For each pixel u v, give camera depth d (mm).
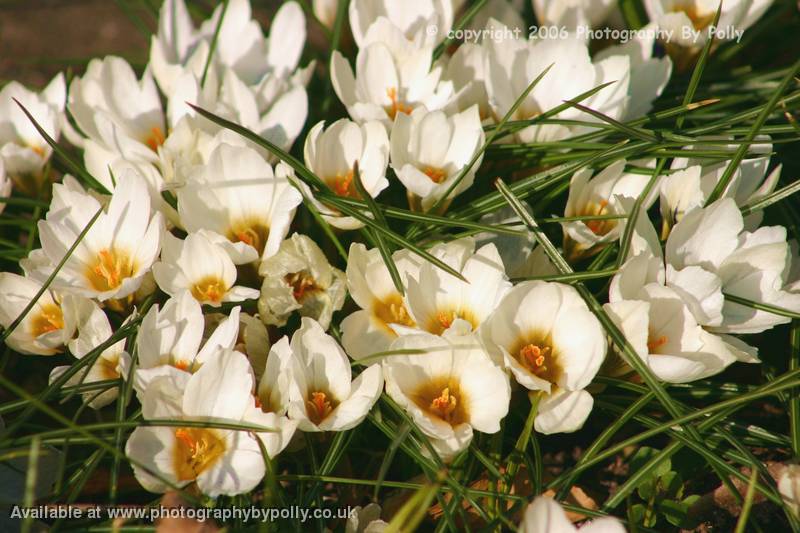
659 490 851
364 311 839
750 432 849
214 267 840
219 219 853
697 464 855
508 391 817
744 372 895
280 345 823
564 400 822
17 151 894
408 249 838
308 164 855
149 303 855
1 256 893
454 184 855
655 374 824
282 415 820
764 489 818
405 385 827
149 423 806
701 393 855
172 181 863
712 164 873
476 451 831
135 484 864
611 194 865
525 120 883
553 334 831
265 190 851
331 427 815
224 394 813
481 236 867
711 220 839
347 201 846
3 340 839
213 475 808
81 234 833
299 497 830
